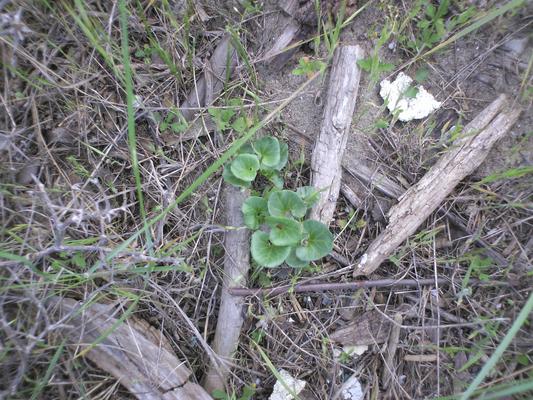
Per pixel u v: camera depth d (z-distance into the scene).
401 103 0.35
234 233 0.34
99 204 0.33
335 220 0.36
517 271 0.34
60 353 0.29
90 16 0.33
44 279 0.31
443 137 0.35
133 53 0.36
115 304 0.32
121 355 0.31
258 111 0.36
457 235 0.35
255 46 0.36
